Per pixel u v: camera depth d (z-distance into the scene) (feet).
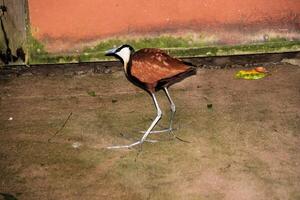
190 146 17.54
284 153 16.98
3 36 22.80
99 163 16.71
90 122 19.31
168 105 20.38
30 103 20.83
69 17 22.48
